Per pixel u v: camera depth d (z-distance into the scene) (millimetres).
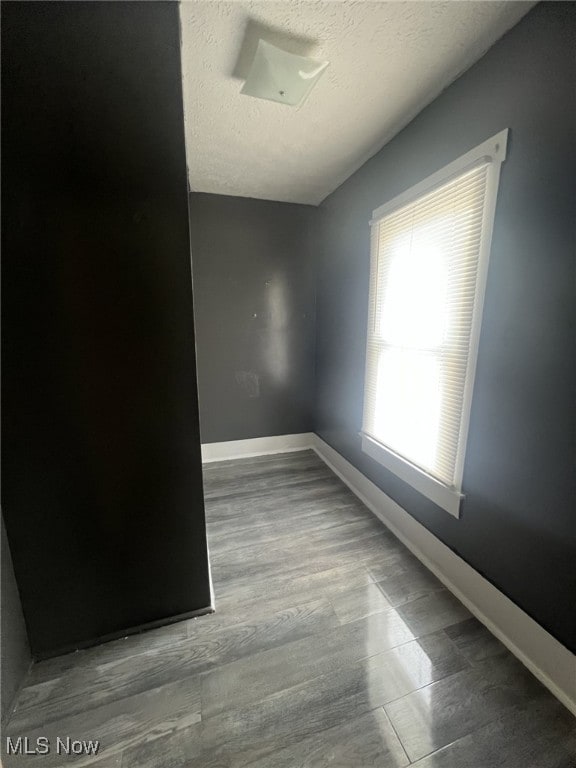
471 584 1453
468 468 1460
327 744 971
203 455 3117
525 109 1110
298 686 1132
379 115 1649
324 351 3037
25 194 956
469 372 1405
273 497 2430
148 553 1314
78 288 1047
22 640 1162
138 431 1210
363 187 2193
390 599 1505
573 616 1060
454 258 1460
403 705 1072
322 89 1460
